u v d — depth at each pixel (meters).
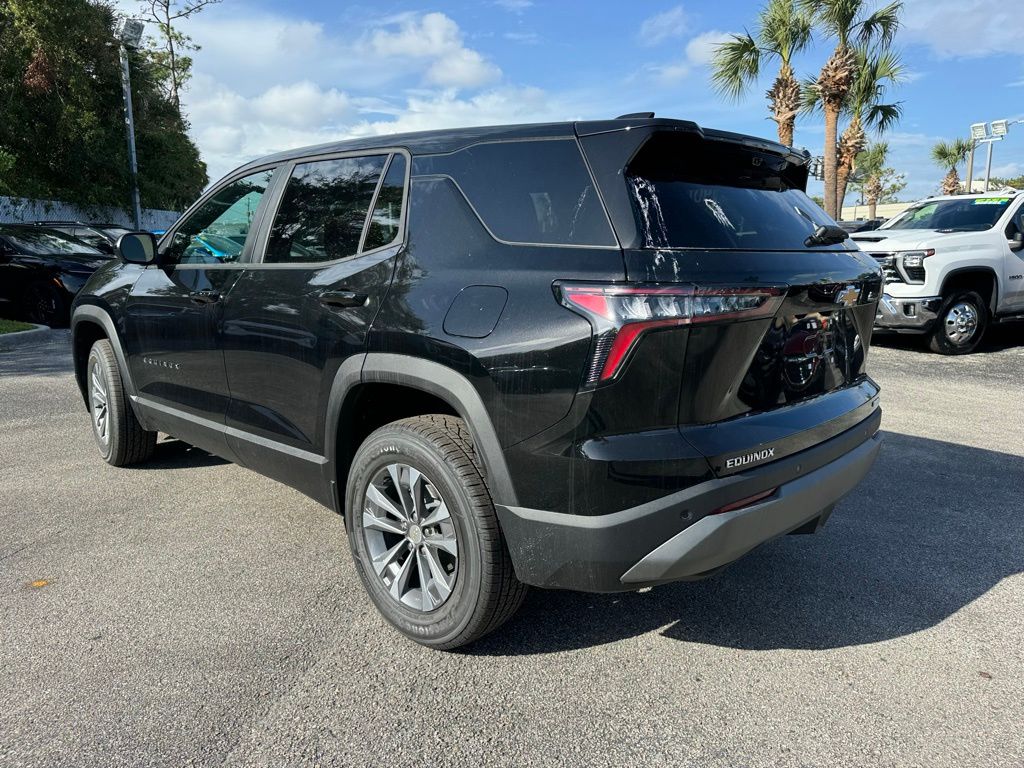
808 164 3.08
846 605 3.06
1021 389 7.09
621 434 2.20
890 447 5.23
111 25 21.61
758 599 3.11
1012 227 9.00
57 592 3.11
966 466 4.82
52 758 2.13
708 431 2.29
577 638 2.81
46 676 2.52
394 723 2.30
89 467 4.74
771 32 19.92
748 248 2.46
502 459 2.35
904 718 2.35
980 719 2.34
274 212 3.39
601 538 2.22
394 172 2.91
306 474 3.15
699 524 2.25
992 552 3.56
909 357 8.84
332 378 2.87
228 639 2.76
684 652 2.72
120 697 2.41
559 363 2.21
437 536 2.61
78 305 4.70
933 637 2.82
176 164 24.86
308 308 2.98
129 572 3.30
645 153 2.40
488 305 2.40
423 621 2.65
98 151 20.67
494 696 2.45
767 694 2.47
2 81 18.94
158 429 4.24
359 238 2.94
